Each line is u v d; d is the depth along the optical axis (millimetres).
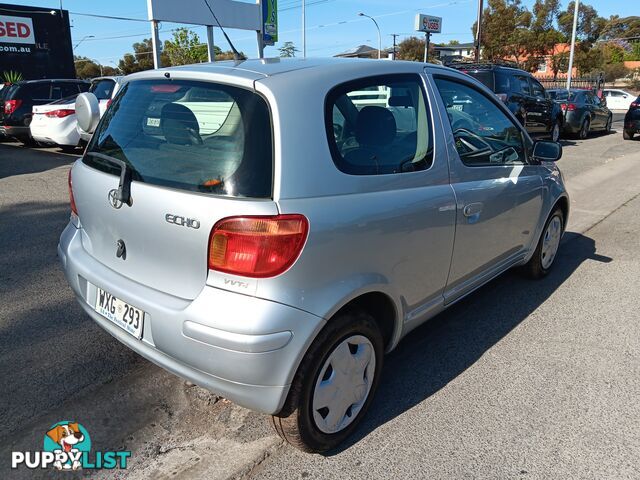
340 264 2266
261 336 2023
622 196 8250
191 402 2893
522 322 3895
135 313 2355
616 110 36969
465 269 3248
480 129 3430
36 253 5145
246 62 2629
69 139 10852
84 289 2715
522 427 2705
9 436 2582
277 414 2262
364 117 2555
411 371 3232
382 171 2549
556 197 4402
